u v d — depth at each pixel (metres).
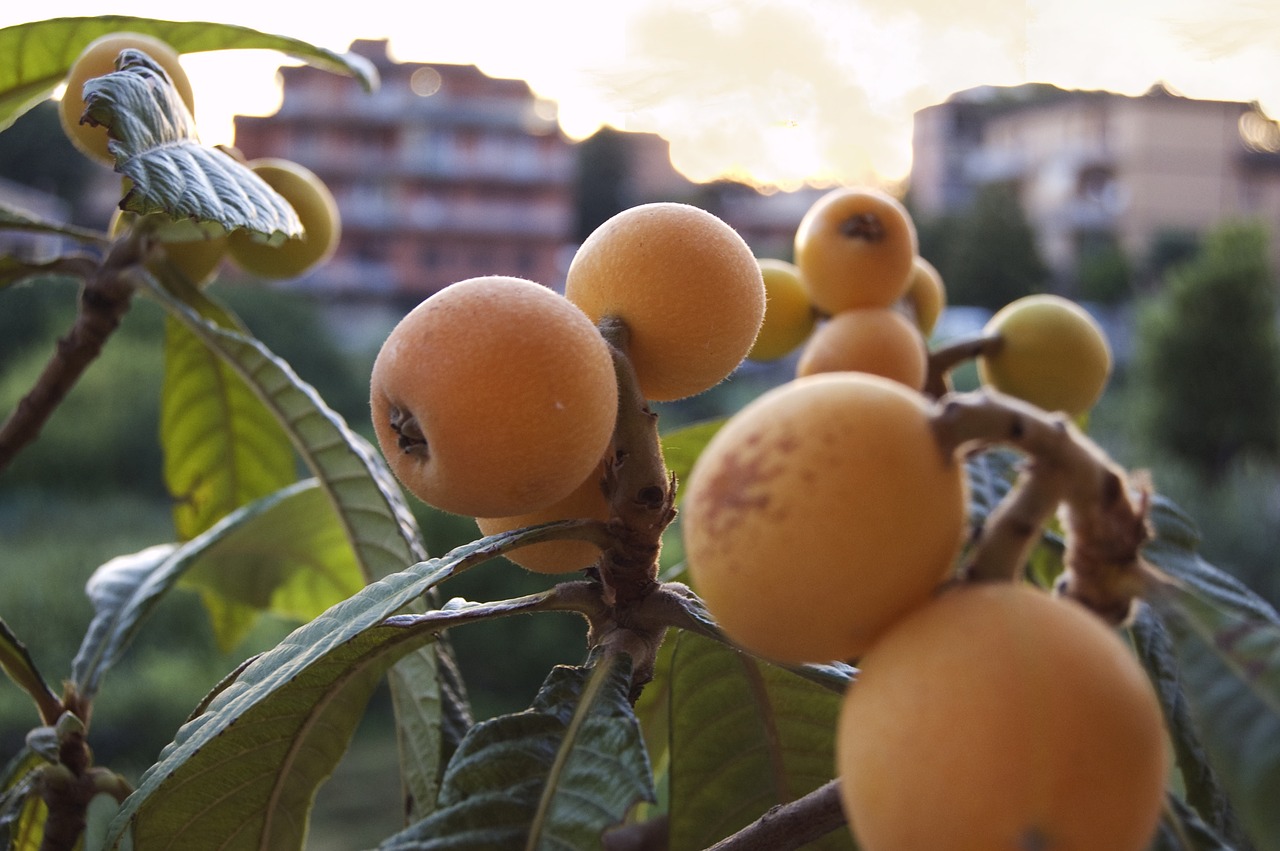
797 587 0.14
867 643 0.15
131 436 3.16
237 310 3.67
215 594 0.41
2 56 0.37
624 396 0.21
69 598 2.01
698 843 0.26
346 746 0.26
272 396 0.34
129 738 1.64
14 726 1.53
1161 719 0.14
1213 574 0.27
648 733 0.35
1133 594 0.15
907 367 0.34
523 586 1.60
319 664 0.24
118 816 0.21
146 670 1.76
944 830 0.13
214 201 0.26
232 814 0.25
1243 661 0.15
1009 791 0.13
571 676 0.21
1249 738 0.14
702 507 0.15
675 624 0.22
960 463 0.15
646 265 0.22
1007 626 0.13
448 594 1.63
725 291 0.22
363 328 5.56
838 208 0.34
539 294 0.20
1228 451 2.87
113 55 0.32
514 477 0.19
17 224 0.35
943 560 0.14
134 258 0.35
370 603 0.22
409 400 0.19
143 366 3.28
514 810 0.19
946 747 0.13
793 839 0.21
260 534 0.39
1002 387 0.36
